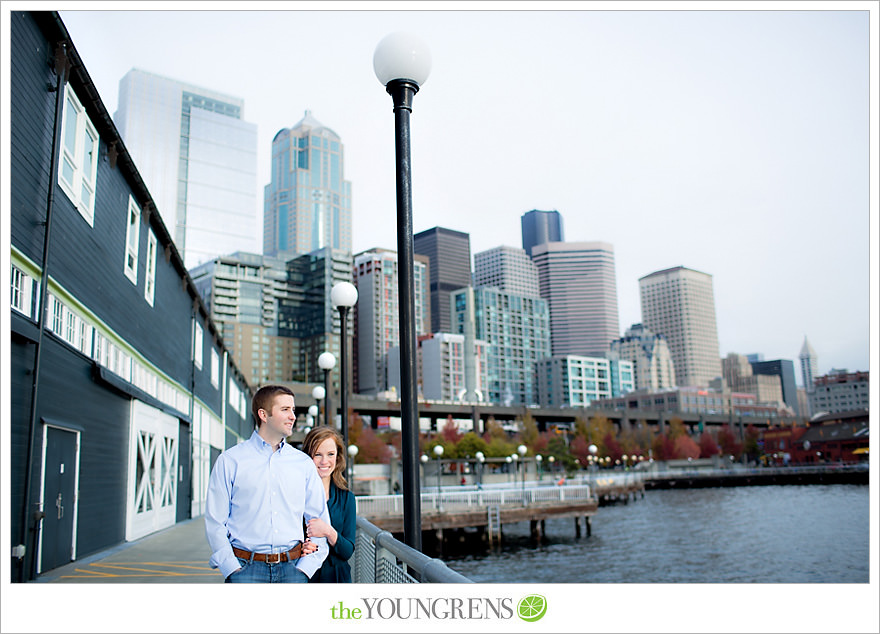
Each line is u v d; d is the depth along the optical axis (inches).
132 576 399.9
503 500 1617.9
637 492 3425.2
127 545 580.4
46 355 399.2
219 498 146.3
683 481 4109.3
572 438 4800.7
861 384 7440.9
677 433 5570.9
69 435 448.5
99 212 524.1
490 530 1517.0
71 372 449.1
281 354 7076.8
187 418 900.0
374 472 2459.4
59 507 427.5
